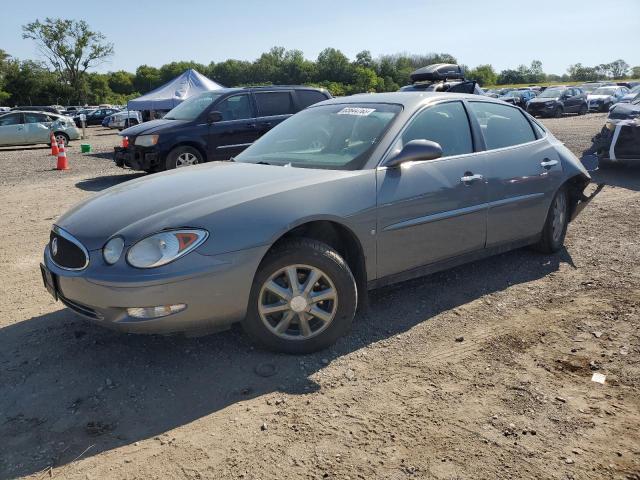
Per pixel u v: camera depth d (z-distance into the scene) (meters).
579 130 17.78
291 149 4.17
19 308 4.18
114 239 2.95
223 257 2.98
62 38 80.19
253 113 10.96
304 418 2.73
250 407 2.83
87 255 2.98
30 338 3.64
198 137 10.37
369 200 3.50
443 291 4.35
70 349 3.47
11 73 82.69
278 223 3.12
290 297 3.23
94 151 19.62
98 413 2.80
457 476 2.30
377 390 2.97
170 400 2.90
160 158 10.18
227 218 3.04
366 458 2.43
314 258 3.24
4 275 5.01
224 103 10.70
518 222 4.57
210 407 2.84
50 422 2.73
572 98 29.45
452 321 3.81
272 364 3.24
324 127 4.23
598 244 5.48
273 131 4.67
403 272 3.81
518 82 132.62
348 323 3.40
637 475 2.30
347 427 2.65
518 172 4.50
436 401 2.86
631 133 9.18
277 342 3.28
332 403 2.85
